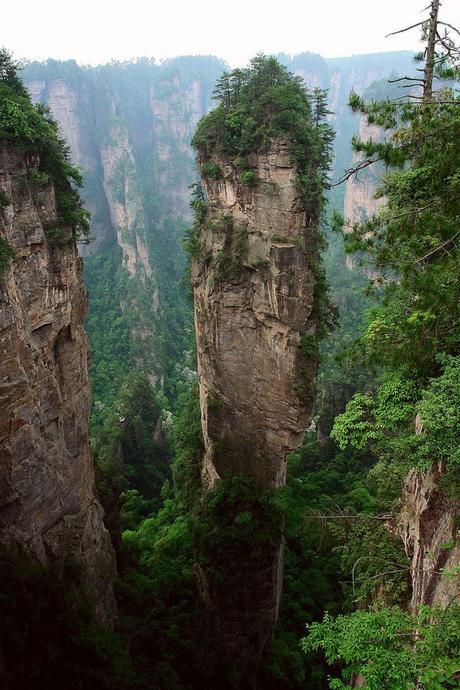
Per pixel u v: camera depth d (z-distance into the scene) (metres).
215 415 25.59
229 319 24.19
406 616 9.42
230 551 22.81
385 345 13.88
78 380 20.94
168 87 128.38
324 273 22.89
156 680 19.92
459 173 10.91
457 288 11.97
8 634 15.58
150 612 24.30
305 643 9.60
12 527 17.02
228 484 24.20
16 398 16.41
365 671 8.36
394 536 17.69
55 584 17.23
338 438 14.61
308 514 21.25
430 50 13.11
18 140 16.80
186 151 133.88
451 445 11.05
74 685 16.58
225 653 23.81
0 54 18.58
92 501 22.09
